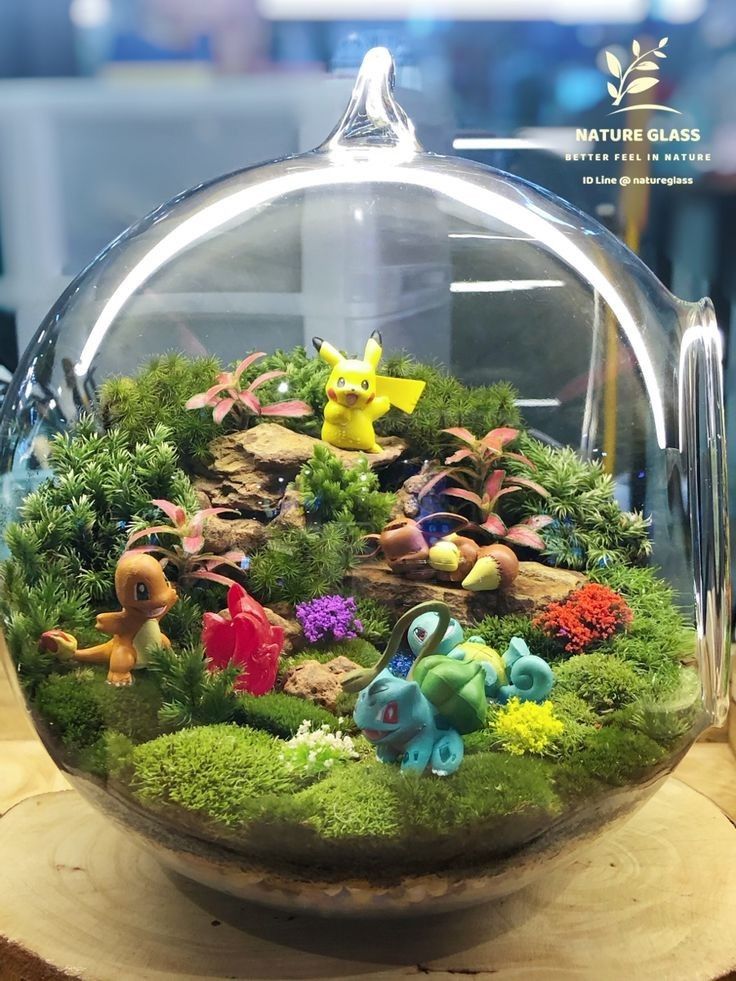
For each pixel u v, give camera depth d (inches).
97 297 44.6
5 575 38.5
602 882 40.2
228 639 35.0
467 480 42.8
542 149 57.6
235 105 59.2
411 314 47.6
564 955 35.7
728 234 58.1
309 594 38.1
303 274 46.4
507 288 45.7
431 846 31.3
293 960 35.4
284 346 47.5
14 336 61.6
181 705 34.4
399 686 31.6
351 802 31.1
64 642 35.4
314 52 58.3
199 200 47.6
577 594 38.7
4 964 36.3
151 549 37.5
